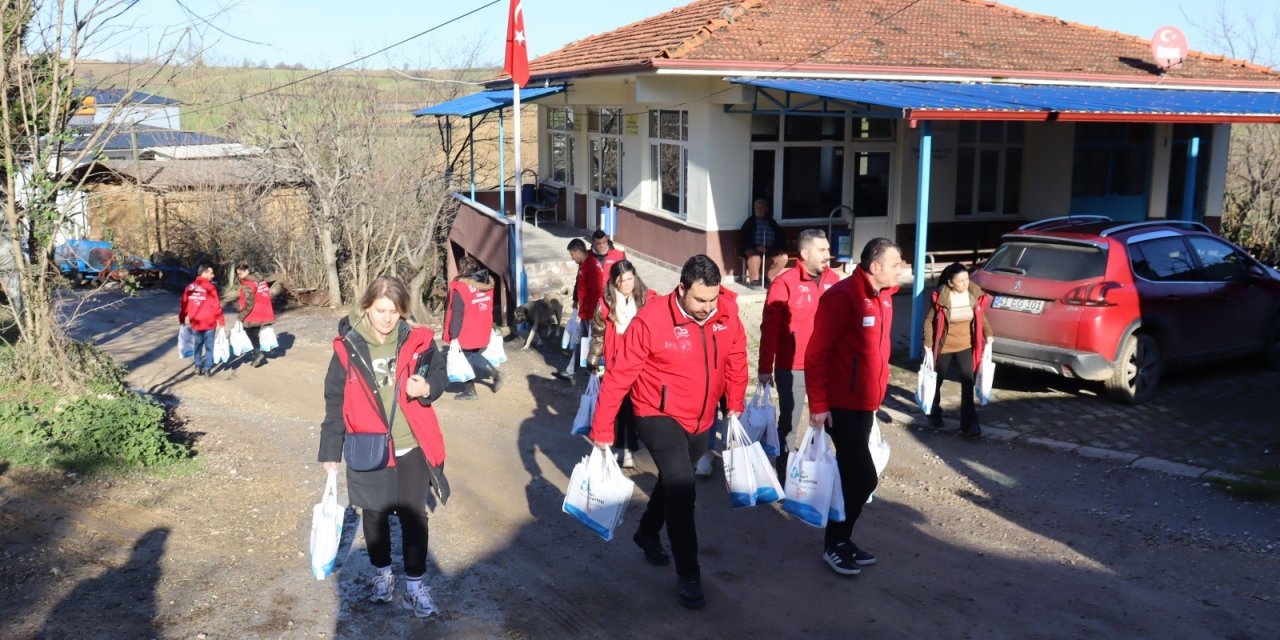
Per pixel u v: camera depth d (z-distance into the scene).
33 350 9.62
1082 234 9.43
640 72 14.08
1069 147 16.91
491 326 10.78
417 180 25.19
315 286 26.59
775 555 6.03
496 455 8.40
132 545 6.17
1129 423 8.77
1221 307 9.85
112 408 8.43
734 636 4.96
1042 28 18.59
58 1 9.48
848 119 15.68
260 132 25.81
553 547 6.23
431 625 5.13
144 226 28.58
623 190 18.98
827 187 15.79
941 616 5.13
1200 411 9.09
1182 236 9.83
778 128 15.24
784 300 6.84
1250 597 5.26
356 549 6.19
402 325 5.03
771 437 6.67
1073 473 7.53
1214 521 6.41
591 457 5.46
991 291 9.70
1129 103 13.33
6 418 8.07
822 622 5.09
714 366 5.29
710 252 15.19
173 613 5.23
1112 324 9.00
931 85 14.39
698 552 6.07
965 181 16.80
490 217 17.83
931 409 8.81
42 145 9.79
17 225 9.56
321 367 14.48
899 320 13.65
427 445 5.04
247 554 6.08
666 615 5.22
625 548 6.20
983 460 7.94
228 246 29.34
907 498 7.09
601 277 10.83
